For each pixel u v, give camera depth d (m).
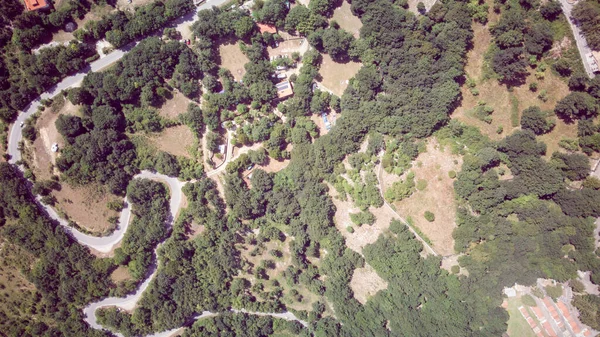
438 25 111.06
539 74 105.44
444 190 114.06
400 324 115.62
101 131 115.12
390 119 115.62
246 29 114.56
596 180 101.56
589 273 106.06
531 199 108.00
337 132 118.38
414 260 115.06
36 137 115.88
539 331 110.94
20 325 118.12
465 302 112.69
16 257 116.50
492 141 110.75
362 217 119.56
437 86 112.62
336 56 120.19
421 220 116.06
